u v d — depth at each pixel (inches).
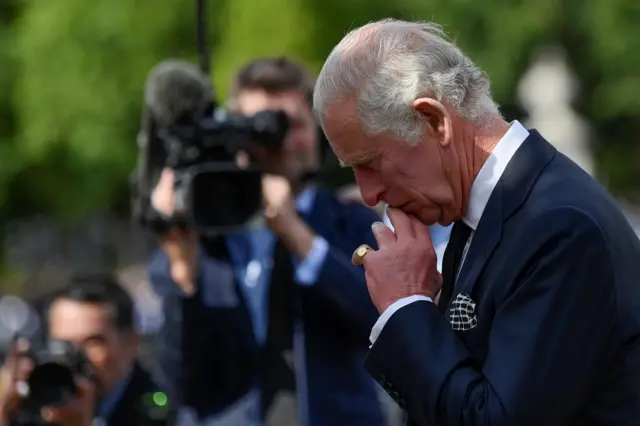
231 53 1754.4
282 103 569.0
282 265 548.4
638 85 2363.4
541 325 351.6
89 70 1977.1
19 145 2078.0
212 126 542.9
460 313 370.0
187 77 546.9
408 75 368.8
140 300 1311.5
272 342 552.7
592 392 360.8
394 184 376.8
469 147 375.9
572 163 381.1
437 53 374.3
